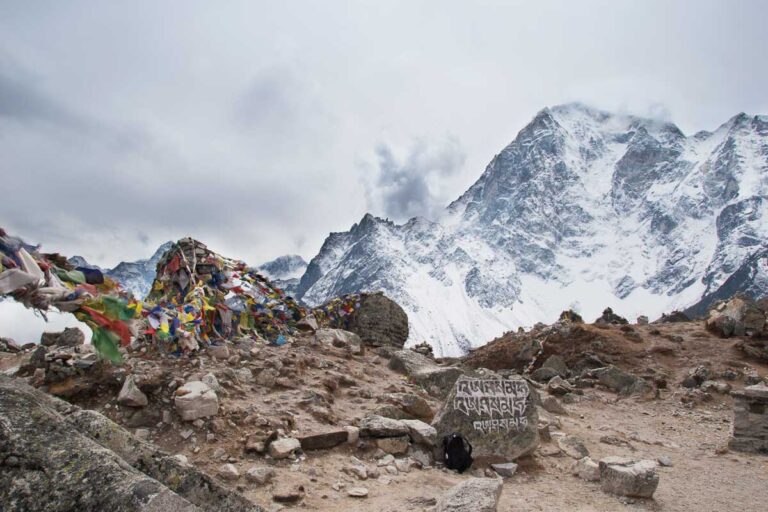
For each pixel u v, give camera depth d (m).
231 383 11.24
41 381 9.98
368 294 21.66
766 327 26.88
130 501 3.67
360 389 13.41
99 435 5.20
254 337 15.32
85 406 9.72
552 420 15.12
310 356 14.73
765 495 10.77
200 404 9.60
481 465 10.86
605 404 19.66
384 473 9.55
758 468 12.70
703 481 11.58
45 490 3.69
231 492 5.18
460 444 10.58
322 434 9.84
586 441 14.10
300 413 10.90
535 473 11.05
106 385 10.06
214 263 15.34
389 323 21.56
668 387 22.14
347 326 21.36
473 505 7.21
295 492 8.11
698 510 9.77
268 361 12.89
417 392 14.57
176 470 5.18
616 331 28.11
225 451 9.07
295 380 12.48
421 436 10.62
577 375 24.11
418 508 8.22
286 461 9.17
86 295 4.62
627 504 9.69
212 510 5.04
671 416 18.52
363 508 8.08
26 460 3.78
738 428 14.36
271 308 16.59
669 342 26.67
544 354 26.69
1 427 3.86
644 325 32.66
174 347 12.06
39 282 4.41
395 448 10.43
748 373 22.75
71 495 3.69
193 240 15.39
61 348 11.48
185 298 13.61
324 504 8.09
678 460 13.24
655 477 9.98
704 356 24.92
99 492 3.70
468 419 11.12
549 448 12.37
